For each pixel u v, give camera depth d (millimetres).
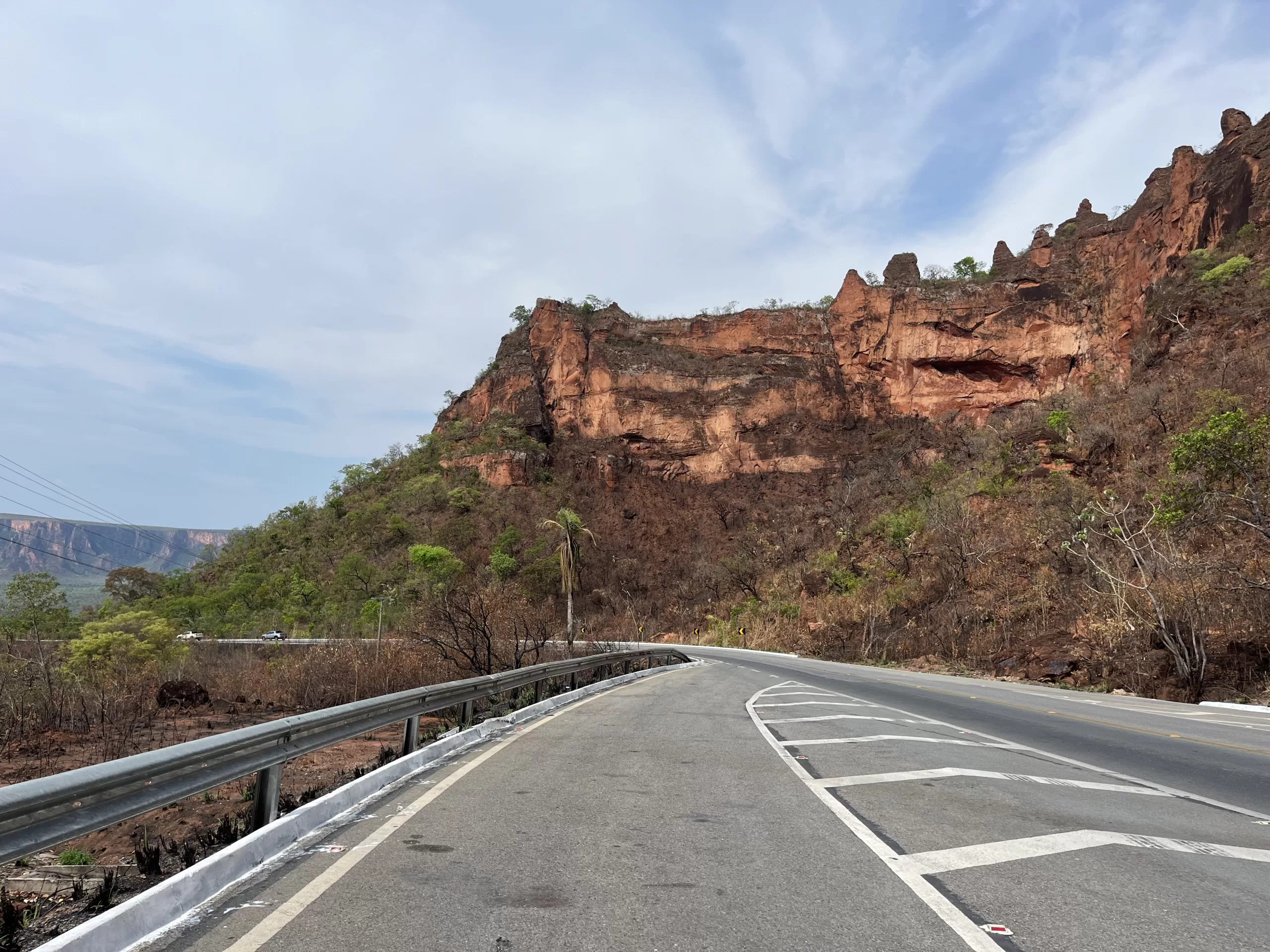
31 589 47906
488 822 5547
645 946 3377
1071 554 33094
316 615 68125
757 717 12156
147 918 3518
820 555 60531
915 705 14812
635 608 70375
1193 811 6195
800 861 4641
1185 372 47156
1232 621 21000
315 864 4551
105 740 12500
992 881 4293
